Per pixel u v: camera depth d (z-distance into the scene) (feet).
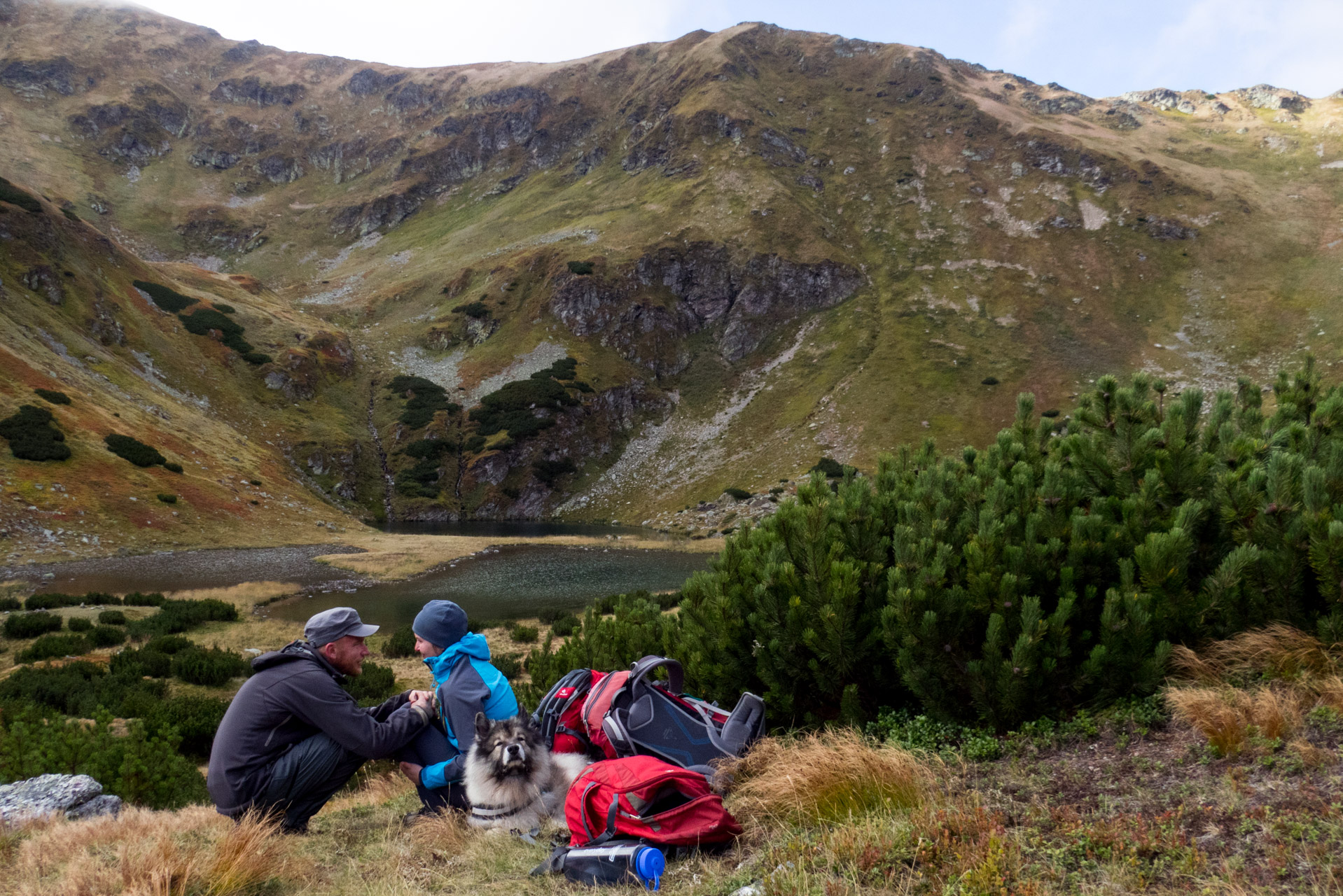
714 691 17.07
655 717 12.79
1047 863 8.45
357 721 12.49
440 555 137.28
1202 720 11.34
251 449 197.67
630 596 91.25
